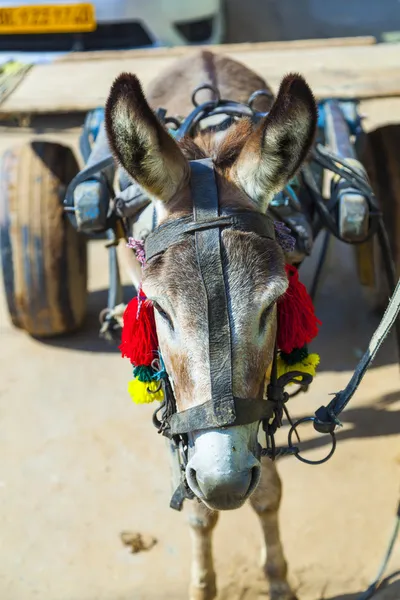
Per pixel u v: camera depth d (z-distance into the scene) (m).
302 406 3.92
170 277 1.98
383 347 4.39
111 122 2.06
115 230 3.14
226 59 3.82
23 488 3.52
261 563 3.04
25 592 3.00
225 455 1.89
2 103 3.98
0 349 4.55
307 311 2.30
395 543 3.12
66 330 4.57
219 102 2.94
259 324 1.98
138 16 6.93
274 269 2.00
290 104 2.03
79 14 6.17
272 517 2.80
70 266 4.34
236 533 3.23
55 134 7.66
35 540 3.24
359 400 3.96
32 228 4.23
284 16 9.45
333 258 5.34
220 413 1.89
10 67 4.68
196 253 1.99
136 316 2.26
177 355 1.98
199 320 1.93
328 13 9.48
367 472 3.50
